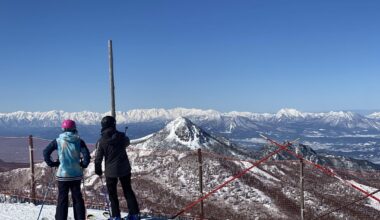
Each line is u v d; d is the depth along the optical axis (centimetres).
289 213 5759
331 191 5662
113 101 1231
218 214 5216
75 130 846
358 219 4588
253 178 7525
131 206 867
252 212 5678
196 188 6094
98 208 1174
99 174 849
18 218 1049
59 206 819
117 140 838
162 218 1083
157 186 5572
